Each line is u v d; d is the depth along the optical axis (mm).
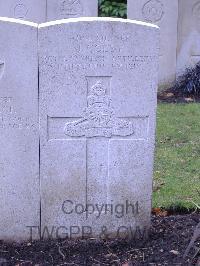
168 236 2439
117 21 2266
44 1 4871
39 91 2299
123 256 2322
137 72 2314
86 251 2354
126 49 2289
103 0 6082
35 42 2256
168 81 4973
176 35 4895
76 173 2387
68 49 2271
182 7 4887
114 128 2359
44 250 2363
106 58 2293
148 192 2422
